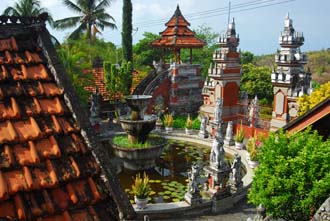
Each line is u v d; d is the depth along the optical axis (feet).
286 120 83.61
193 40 115.65
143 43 162.09
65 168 15.01
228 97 97.76
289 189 31.55
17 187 13.25
